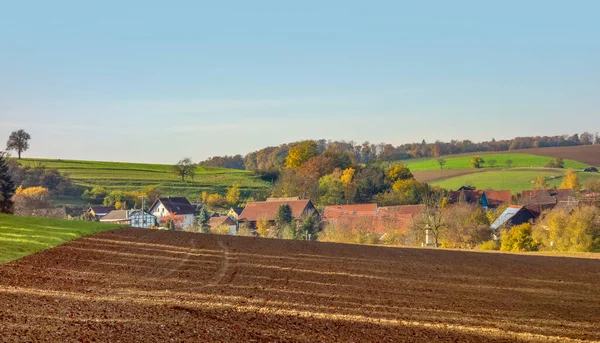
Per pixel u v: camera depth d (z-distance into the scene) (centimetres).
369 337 1549
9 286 1884
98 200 13225
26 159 16812
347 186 12825
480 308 2036
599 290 2527
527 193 11225
